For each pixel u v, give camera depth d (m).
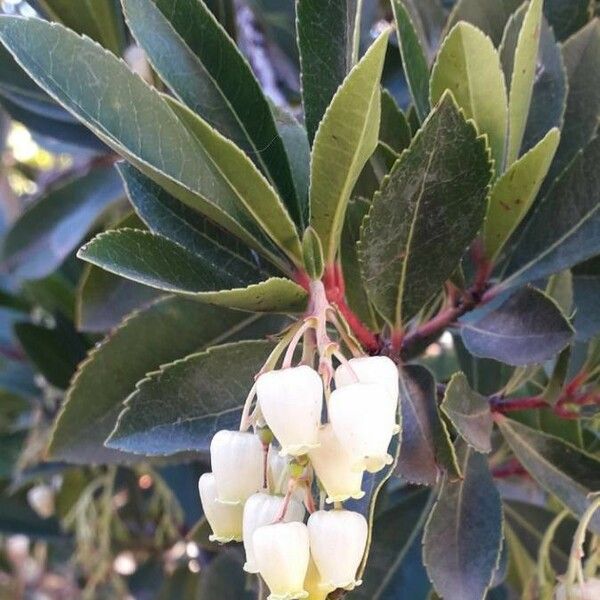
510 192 0.10
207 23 0.09
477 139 0.08
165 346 0.12
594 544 0.10
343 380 0.07
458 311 0.11
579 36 0.12
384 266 0.09
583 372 0.11
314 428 0.07
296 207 0.09
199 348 0.12
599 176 0.10
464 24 0.09
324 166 0.08
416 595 0.12
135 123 0.09
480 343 0.10
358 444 0.07
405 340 0.11
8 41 0.08
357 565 0.07
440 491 0.10
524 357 0.10
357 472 0.07
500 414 0.11
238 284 0.10
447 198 0.09
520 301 0.10
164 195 0.10
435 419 0.09
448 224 0.09
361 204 0.10
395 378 0.07
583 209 0.10
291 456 0.08
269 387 0.07
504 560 0.13
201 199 0.08
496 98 0.09
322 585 0.07
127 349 0.12
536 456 0.11
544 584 0.11
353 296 0.10
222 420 0.10
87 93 0.08
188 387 0.10
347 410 0.07
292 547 0.07
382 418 0.07
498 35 0.12
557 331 0.10
